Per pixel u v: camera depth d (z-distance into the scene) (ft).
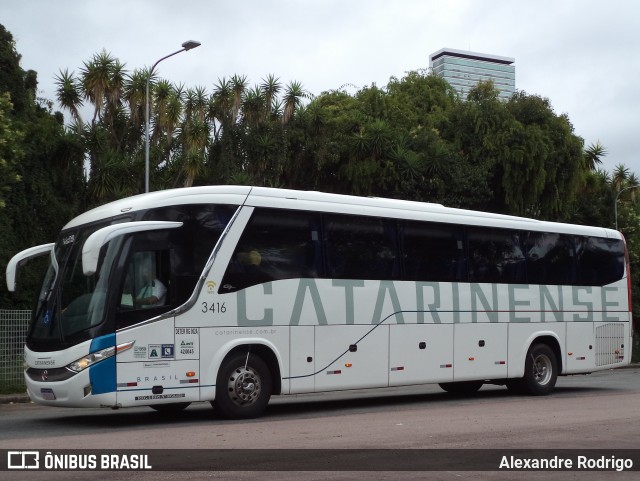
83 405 38.04
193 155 109.19
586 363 60.44
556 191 128.77
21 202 95.96
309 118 125.08
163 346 39.73
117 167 103.40
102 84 111.04
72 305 39.60
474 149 127.24
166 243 40.60
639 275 155.22
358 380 46.70
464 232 53.62
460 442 32.60
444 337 51.39
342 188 127.54
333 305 45.96
